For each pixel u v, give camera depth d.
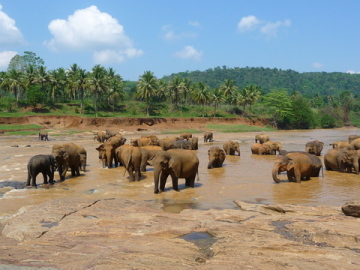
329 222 8.54
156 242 7.58
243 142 48.50
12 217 11.00
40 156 16.25
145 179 17.66
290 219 9.35
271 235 7.93
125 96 114.44
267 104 106.38
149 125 81.81
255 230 8.42
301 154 17.33
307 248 6.80
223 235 8.13
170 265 5.96
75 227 8.93
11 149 36.12
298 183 16.39
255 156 29.91
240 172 20.31
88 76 84.38
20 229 8.91
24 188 15.68
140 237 8.05
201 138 57.94
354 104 141.38
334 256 6.38
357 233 7.50
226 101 120.06
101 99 101.56
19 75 84.94
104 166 22.28
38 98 82.31
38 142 46.94
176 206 12.39
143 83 92.75
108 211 10.72
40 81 87.38
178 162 14.86
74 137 56.81
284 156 16.92
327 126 111.81
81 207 11.24
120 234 8.22
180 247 7.27
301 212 10.35
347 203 9.63
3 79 86.94
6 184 16.69
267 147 31.33
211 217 10.09
